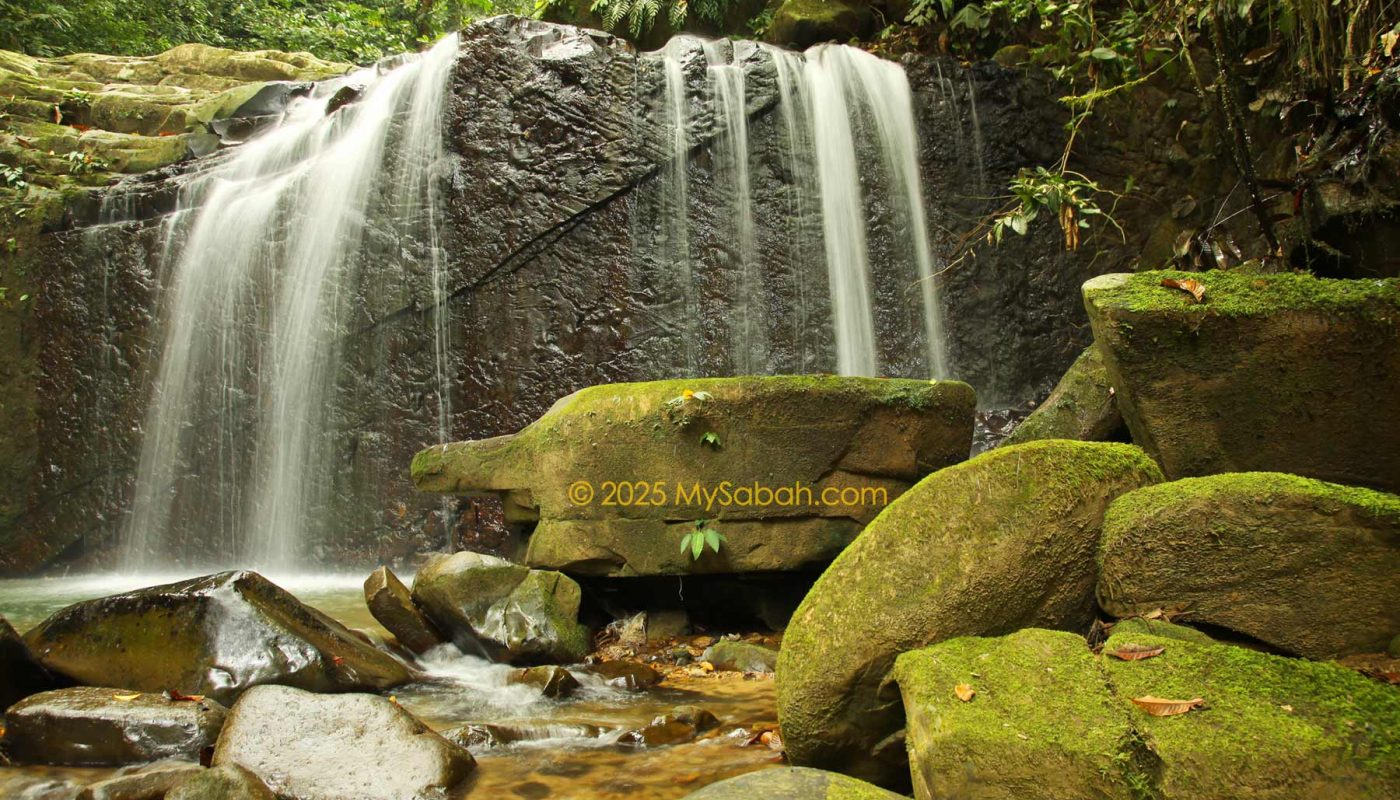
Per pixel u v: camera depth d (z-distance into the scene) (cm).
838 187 881
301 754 308
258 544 831
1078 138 905
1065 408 551
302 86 1081
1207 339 387
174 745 330
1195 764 207
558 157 834
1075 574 285
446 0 1764
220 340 868
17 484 873
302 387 841
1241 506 269
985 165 907
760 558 486
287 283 862
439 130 843
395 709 327
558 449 503
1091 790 212
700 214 852
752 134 870
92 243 903
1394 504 260
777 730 353
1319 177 552
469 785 308
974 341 877
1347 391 383
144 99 1116
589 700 414
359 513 812
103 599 412
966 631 274
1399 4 590
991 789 220
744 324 845
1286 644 263
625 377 818
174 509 852
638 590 541
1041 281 888
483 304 820
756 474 487
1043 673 240
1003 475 290
